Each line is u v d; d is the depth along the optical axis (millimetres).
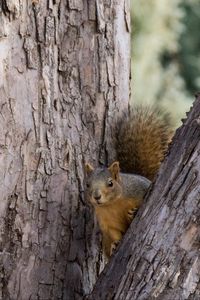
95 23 10406
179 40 28531
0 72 9867
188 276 8906
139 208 9406
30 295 10188
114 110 10719
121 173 10750
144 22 24547
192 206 8891
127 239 9227
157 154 11234
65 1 10180
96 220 10609
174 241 8930
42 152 10109
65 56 10234
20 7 9898
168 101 25875
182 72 29219
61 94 10242
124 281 9062
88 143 10500
